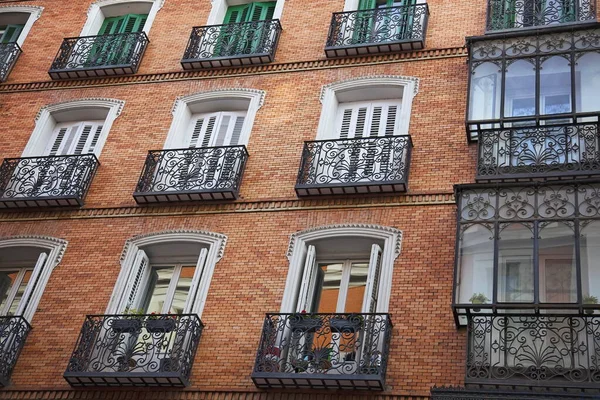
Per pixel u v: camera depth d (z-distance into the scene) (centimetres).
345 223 1546
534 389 1203
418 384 1297
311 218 1576
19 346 1491
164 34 2058
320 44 1912
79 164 1767
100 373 1382
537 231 1320
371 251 1502
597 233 1296
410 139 1625
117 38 2053
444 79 1741
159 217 1659
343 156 1642
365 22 1905
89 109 1944
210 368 1398
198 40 1992
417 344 1342
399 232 1503
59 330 1511
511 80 1577
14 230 1708
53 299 1562
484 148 1511
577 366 1195
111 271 1588
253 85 1867
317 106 1778
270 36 1945
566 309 1231
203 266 1550
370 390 1305
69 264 1617
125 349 1432
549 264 1291
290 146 1714
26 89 2028
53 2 2250
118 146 1820
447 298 1388
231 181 1656
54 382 1441
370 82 1783
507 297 1269
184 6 2112
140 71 1983
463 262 1328
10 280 1700
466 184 1401
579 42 1582
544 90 1545
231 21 2094
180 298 1582
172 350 1402
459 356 1311
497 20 1736
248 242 1568
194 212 1648
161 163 1738
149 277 1630
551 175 1436
